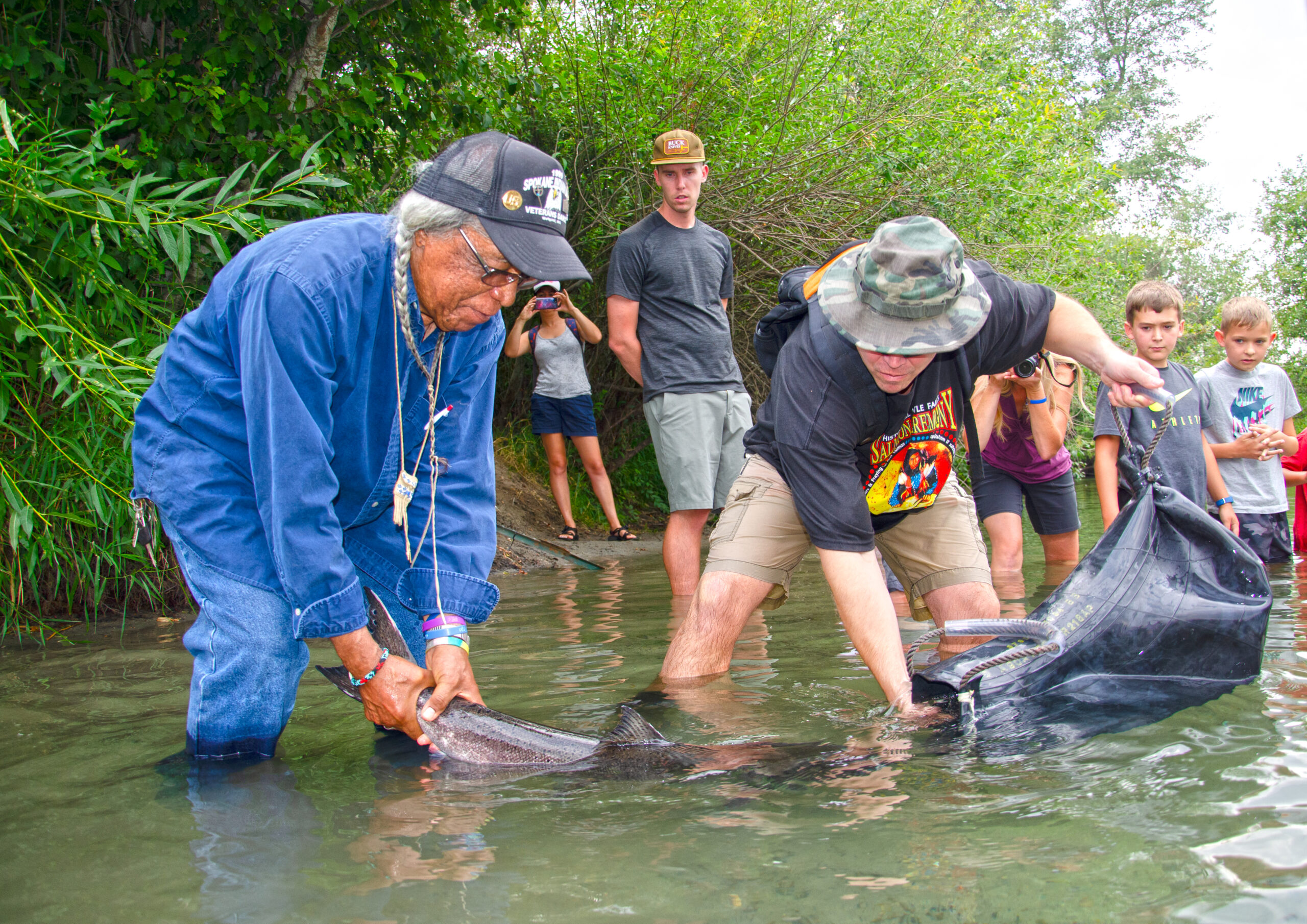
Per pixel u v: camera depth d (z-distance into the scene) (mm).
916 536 3271
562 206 2139
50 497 4090
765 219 8688
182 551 2352
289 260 2123
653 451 10289
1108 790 1858
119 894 1568
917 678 2596
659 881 1558
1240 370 5332
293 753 2404
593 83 8438
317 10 5242
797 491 2676
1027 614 4016
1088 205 11773
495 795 2037
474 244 2070
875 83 9617
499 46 8828
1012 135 10078
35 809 1999
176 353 2281
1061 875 1500
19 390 4117
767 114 8734
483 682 3168
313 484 2145
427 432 2465
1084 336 2783
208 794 2084
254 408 2133
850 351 2549
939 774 2027
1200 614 2607
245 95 4965
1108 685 2514
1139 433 4750
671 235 5227
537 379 7910
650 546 7789
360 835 1815
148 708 2895
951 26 10375
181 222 3816
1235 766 1948
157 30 5496
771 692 2910
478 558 2557
